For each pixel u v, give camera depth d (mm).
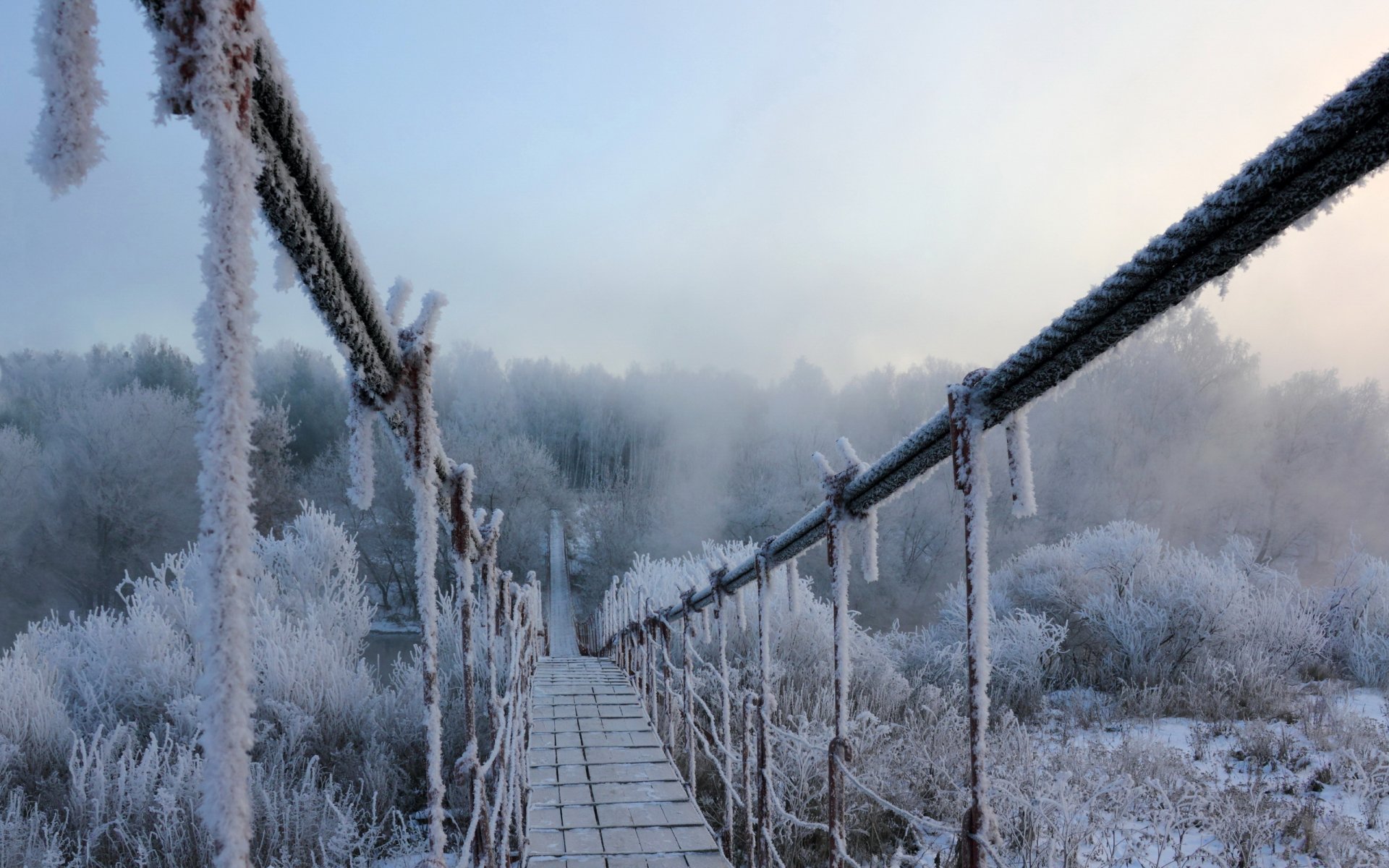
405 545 32000
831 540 2578
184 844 5809
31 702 7344
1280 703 8594
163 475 28344
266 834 5945
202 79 623
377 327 1179
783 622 10508
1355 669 10203
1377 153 877
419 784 7996
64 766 7191
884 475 2201
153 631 9234
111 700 8492
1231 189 1006
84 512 27531
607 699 7883
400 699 9172
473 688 2324
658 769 5445
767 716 3549
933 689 8648
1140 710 9047
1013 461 1658
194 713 7453
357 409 1314
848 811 5875
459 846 6430
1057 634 11062
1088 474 34594
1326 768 6418
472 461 34969
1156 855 4945
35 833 5656
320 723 8422
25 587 27344
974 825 1714
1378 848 4988
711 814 6293
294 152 808
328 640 10078
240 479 654
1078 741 7770
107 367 37062
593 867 3867
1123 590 11961
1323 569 32188
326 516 12258
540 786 5070
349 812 6301
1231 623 10625
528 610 8469
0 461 26422
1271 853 5117
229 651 639
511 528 34688
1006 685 10031
